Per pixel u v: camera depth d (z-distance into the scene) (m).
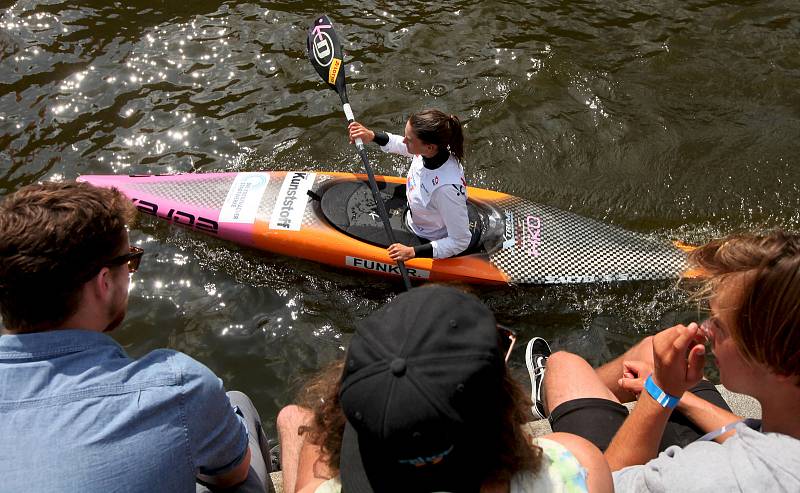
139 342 3.89
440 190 3.73
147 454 1.35
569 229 4.41
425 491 1.14
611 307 4.10
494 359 1.08
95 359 1.39
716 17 6.05
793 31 5.88
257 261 4.32
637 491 1.38
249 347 3.90
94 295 1.44
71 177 4.75
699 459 1.27
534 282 4.16
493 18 6.06
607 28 5.98
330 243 4.20
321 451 1.32
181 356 1.48
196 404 1.44
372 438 1.07
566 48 5.79
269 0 6.16
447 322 1.08
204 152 4.98
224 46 5.74
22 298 1.35
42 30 5.77
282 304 4.11
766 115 5.30
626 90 5.49
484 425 1.10
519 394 1.18
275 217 4.32
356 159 5.01
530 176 4.98
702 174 4.93
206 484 1.75
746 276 1.16
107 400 1.35
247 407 2.20
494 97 5.43
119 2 6.09
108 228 1.43
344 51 5.74
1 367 1.33
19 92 5.29
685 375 1.62
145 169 4.85
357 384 1.07
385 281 4.25
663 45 5.82
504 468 1.14
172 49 5.69
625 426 1.74
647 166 5.00
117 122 5.14
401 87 5.48
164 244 4.38
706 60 5.69
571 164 5.04
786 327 1.10
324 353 3.89
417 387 1.04
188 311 4.05
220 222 4.35
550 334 4.01
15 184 4.69
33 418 1.31
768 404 1.24
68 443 1.30
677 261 4.27
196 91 5.39
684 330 1.58
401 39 5.85
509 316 4.10
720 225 4.64
